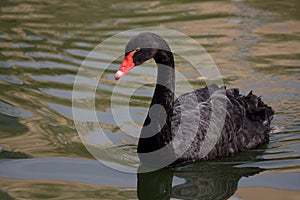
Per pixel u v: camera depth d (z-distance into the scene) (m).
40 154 11.72
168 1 20.69
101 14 19.41
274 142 12.51
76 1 20.77
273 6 20.08
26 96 14.14
